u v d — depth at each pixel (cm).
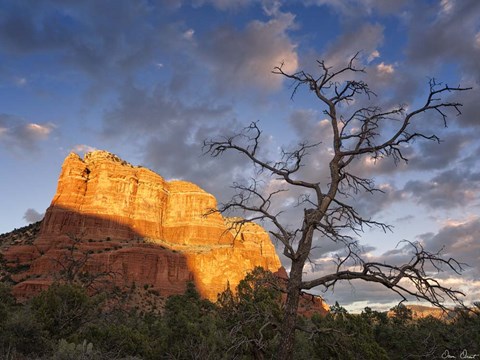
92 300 3209
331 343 1108
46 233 13288
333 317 3139
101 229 14050
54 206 14088
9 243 13638
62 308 2688
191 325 2986
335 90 1195
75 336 2400
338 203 1079
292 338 990
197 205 16625
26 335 1702
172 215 16400
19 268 11719
